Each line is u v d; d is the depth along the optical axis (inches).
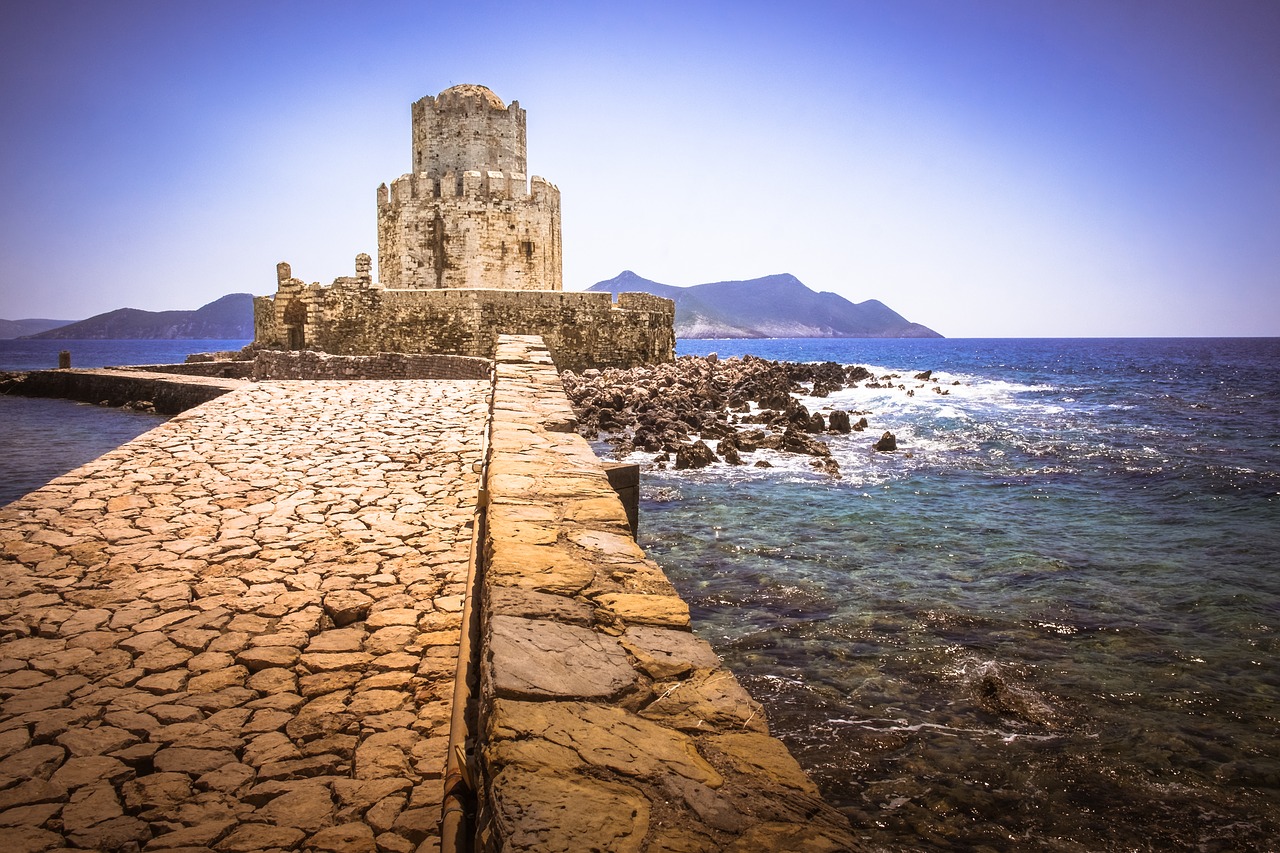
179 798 154.3
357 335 1378.0
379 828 146.9
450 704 193.0
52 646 218.1
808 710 319.6
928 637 395.2
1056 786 267.0
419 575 274.1
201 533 312.5
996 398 1723.7
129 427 1138.7
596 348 1494.8
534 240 1582.2
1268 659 367.9
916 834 243.3
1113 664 362.6
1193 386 2148.1
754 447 943.7
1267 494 733.3
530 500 205.0
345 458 435.8
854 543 570.9
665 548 556.4
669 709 101.1
